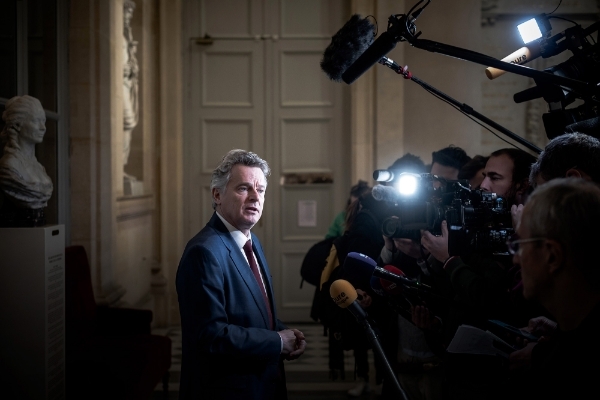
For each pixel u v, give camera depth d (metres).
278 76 6.77
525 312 1.91
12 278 2.68
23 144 2.88
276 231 6.80
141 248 6.01
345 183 6.77
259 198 2.15
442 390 2.51
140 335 4.05
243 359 2.03
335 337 2.85
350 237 3.01
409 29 1.82
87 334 3.87
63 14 4.30
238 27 6.78
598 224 1.09
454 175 3.01
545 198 1.14
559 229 1.11
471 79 6.29
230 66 6.79
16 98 2.91
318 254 3.57
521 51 2.04
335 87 6.76
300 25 6.76
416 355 2.52
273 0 6.76
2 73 3.40
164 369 3.98
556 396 1.11
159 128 6.48
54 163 4.19
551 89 1.98
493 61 1.72
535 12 6.54
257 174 2.16
